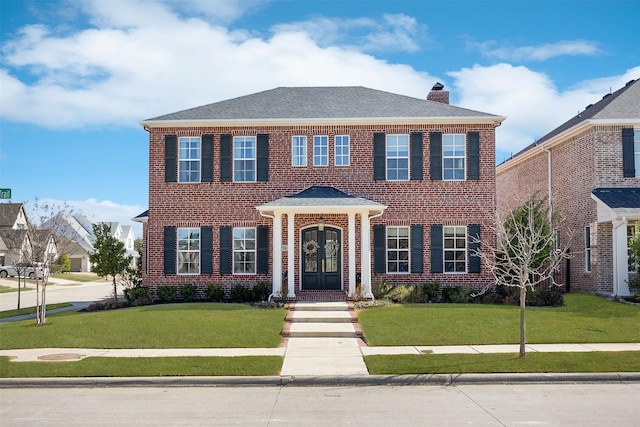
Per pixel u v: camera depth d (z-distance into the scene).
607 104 26.17
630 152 24.50
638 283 21.67
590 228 24.77
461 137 25.30
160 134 25.56
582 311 20.45
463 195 25.06
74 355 14.54
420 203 25.08
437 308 21.03
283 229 25.09
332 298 23.20
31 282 54.19
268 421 9.26
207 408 10.14
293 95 27.89
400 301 23.42
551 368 12.70
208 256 25.27
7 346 15.70
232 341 16.12
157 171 25.50
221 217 25.36
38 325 19.00
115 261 25.02
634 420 9.22
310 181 25.27
